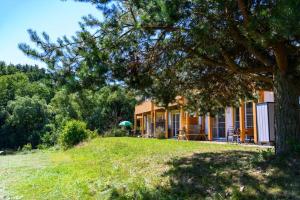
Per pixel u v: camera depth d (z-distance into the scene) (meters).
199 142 19.61
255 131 17.38
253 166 7.91
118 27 7.89
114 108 47.47
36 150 33.44
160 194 7.69
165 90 10.84
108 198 8.32
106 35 8.05
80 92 8.73
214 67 10.57
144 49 8.84
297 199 5.93
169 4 6.37
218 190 7.09
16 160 20.41
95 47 7.77
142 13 7.25
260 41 6.93
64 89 8.42
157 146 16.41
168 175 8.90
